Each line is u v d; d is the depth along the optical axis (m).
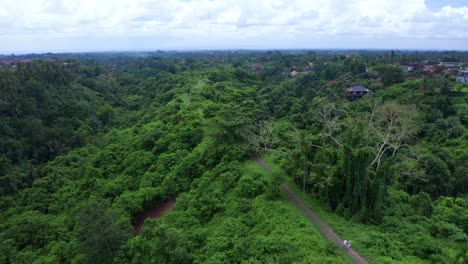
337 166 35.03
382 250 27.69
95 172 58.62
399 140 48.72
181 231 35.75
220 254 29.08
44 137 82.19
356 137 39.69
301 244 28.52
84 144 83.94
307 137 42.78
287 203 35.56
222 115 55.28
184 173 48.84
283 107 91.44
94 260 33.41
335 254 27.12
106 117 104.31
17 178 66.25
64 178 62.38
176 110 80.31
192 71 152.00
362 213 32.44
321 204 35.22
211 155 49.81
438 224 32.88
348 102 85.12
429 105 76.06
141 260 31.47
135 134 75.38
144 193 46.28
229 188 41.56
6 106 82.38
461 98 80.38
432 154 53.06
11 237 43.44
